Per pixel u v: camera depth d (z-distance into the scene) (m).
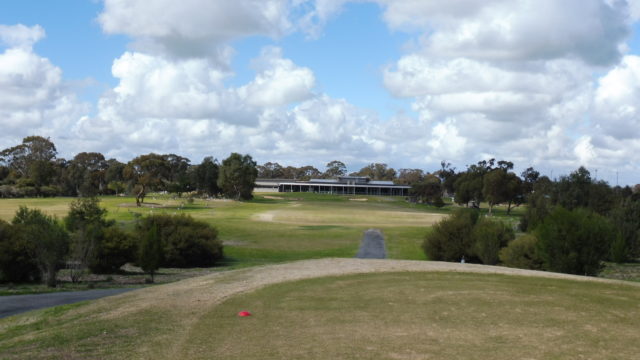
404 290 16.58
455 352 9.80
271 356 9.81
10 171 175.00
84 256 31.50
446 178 199.12
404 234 62.97
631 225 47.34
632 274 35.47
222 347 10.58
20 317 16.47
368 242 54.50
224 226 69.56
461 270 21.91
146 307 15.07
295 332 11.63
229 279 20.33
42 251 28.55
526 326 11.75
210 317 13.48
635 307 13.88
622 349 9.98
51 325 14.34
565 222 27.67
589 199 70.06
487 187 129.88
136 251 36.44
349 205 142.00
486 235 37.28
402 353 9.77
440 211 134.88
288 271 22.03
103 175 197.25
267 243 53.34
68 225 36.50
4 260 30.20
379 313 13.32
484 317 12.66
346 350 10.03
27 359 10.30
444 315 12.92
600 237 27.36
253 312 13.97
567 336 10.90
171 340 11.32
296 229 68.00
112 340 11.48
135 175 165.88
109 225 41.59
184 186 147.88
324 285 18.03
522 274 20.89
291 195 196.12
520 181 132.75
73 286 28.31
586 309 13.55
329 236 60.03
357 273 20.98
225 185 156.75
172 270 37.91
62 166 197.00
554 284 17.81
